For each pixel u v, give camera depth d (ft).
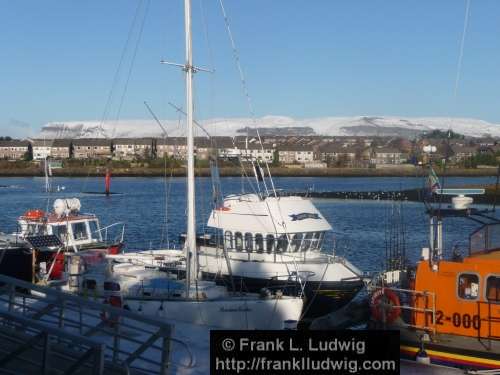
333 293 80.28
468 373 49.21
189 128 71.87
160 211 253.24
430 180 58.85
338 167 631.56
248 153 95.96
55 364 39.19
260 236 86.89
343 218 234.17
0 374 36.06
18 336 37.96
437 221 57.26
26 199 306.55
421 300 53.06
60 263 88.17
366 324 62.59
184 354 53.93
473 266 50.85
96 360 33.24
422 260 54.08
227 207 90.58
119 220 219.20
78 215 108.58
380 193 323.37
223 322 65.57
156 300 66.95
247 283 83.51
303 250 87.40
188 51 72.69
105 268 78.48
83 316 62.13
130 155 652.48
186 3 72.59
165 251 93.09
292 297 68.39
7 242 87.71
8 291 48.70
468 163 493.77
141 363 50.08
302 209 89.10
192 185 71.31
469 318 51.01
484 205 209.56
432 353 50.67
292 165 650.43
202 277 83.35
